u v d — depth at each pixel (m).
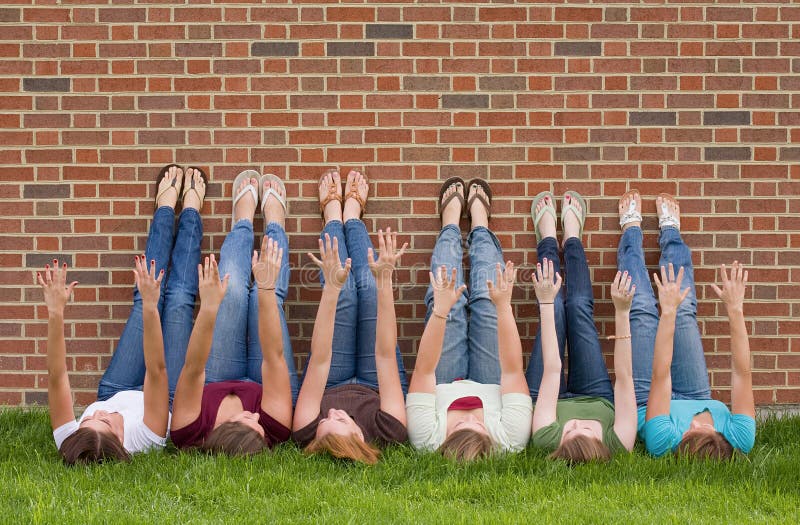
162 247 4.62
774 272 4.84
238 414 3.93
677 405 4.17
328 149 4.84
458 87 4.83
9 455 3.90
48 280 3.68
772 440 4.32
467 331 4.69
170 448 3.96
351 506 3.33
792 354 4.84
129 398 4.11
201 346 3.72
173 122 4.82
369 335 4.48
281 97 4.82
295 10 4.80
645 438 4.05
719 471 3.72
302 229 4.86
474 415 4.04
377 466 3.75
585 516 3.24
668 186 4.86
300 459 3.79
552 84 4.83
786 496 3.48
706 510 3.35
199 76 4.81
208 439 3.82
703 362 4.47
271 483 3.50
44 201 4.80
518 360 4.06
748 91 4.83
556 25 4.81
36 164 4.79
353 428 3.85
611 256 4.88
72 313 4.80
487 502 3.43
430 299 4.60
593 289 4.87
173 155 4.84
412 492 3.53
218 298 3.68
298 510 3.31
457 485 3.54
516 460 3.83
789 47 4.81
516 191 4.86
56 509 3.21
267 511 3.26
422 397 4.03
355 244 4.61
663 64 4.82
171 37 4.80
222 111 4.82
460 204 4.77
